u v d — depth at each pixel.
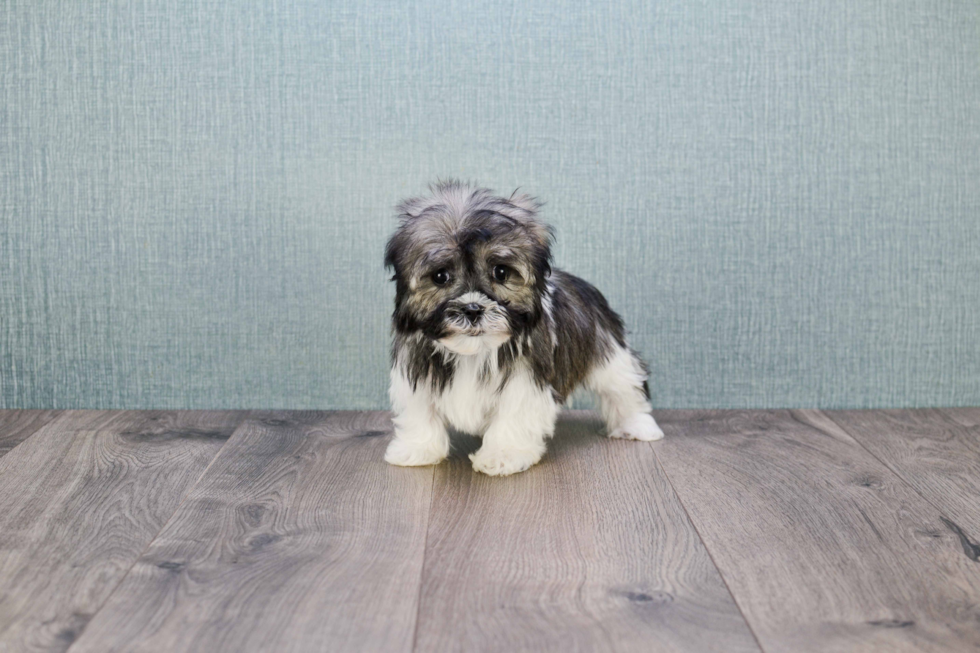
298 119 2.59
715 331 2.71
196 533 1.70
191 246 2.64
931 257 2.69
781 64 2.61
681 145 2.63
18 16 2.56
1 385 2.70
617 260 2.67
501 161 2.62
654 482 2.02
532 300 1.97
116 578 1.50
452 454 2.24
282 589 1.46
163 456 2.21
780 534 1.71
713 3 2.58
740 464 2.16
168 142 2.60
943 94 2.64
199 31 2.56
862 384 2.74
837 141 2.64
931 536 1.70
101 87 2.58
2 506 1.84
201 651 1.26
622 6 2.58
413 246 1.92
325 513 1.82
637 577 1.52
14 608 1.39
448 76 2.59
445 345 1.92
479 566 1.56
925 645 1.29
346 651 1.26
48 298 2.66
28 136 2.60
